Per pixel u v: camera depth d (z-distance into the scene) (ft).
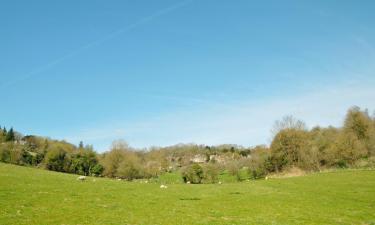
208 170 445.37
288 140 381.60
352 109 395.96
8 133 605.73
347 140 359.87
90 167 487.20
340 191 172.86
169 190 172.55
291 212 116.78
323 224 99.04
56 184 156.97
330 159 364.99
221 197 150.61
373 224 101.86
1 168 199.31
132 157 479.82
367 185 191.21
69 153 511.40
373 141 371.35
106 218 92.94
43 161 482.28
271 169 396.57
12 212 92.38
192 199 141.90
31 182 153.99
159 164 586.45
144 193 152.56
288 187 194.49
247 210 118.21
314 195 159.53
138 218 95.66
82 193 136.56
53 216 91.09
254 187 196.44
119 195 139.64
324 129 458.50
